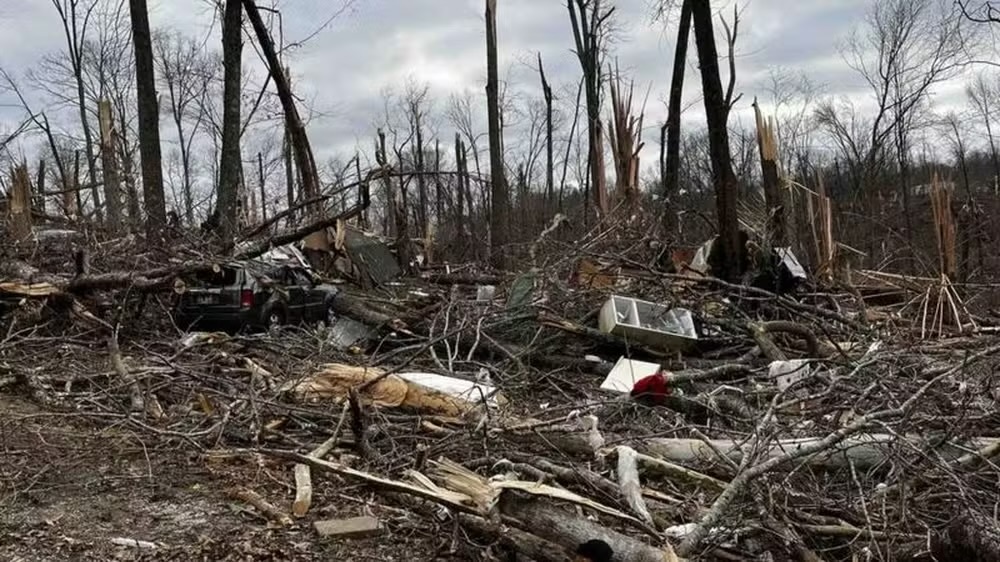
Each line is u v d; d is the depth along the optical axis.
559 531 3.82
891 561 4.06
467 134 40.59
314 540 4.39
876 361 6.55
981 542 3.56
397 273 14.11
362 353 9.22
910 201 32.75
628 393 7.07
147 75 15.73
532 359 9.09
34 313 8.83
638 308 10.02
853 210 26.56
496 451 5.46
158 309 10.36
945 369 6.39
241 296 11.62
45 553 4.07
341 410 6.27
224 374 7.56
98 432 6.05
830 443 4.48
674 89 21.34
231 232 13.05
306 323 12.37
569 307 10.35
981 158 39.25
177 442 5.84
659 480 5.10
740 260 12.31
